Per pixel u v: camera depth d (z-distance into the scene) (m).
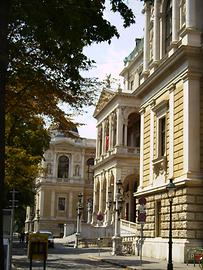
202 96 31.56
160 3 38.62
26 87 18.38
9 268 14.86
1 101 11.68
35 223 99.56
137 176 65.00
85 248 54.66
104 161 69.88
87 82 21.28
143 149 39.91
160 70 35.53
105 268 26.61
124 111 65.81
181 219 30.52
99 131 77.12
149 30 41.50
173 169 32.81
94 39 15.08
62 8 13.73
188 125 31.00
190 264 28.64
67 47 15.49
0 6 11.84
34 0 13.55
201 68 31.64
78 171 105.00
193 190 30.30
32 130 31.31
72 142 104.81
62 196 103.06
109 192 65.38
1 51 11.77
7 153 29.02
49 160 103.62
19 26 14.86
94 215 73.38
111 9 14.74
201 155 30.89
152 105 38.25
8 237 16.81
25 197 42.91
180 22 34.31
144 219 27.55
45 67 17.48
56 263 29.70
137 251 38.66
